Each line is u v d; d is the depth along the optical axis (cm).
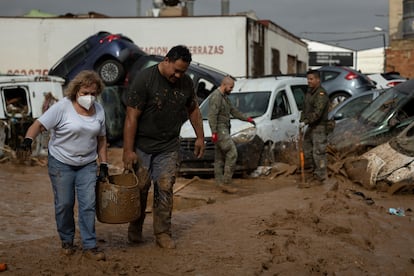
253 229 732
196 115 653
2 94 1405
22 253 619
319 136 1039
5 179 1186
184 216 824
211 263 591
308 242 676
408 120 1194
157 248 643
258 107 1269
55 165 583
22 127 1410
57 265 577
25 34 2558
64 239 607
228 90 1070
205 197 1000
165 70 604
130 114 612
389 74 2369
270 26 2867
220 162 1094
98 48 1758
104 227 751
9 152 1377
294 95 1355
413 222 804
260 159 1225
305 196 941
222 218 804
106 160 605
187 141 1181
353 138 1209
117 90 1716
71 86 577
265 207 869
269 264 595
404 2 3928
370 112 1271
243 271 568
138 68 1730
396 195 1012
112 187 589
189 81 632
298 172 1209
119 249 639
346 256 636
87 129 577
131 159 616
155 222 644
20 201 956
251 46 2516
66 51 2556
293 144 1294
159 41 2523
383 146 1095
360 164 1080
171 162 631
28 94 1430
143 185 630
